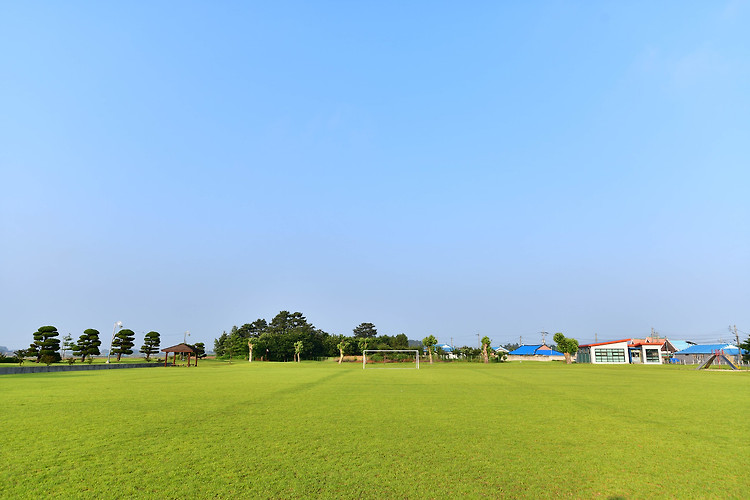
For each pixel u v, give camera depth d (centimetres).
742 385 2456
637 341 7975
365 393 1927
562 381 2752
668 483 677
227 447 879
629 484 672
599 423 1155
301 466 752
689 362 7681
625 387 2280
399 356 8462
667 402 1611
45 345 5212
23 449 858
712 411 1380
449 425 1120
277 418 1223
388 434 1006
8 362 4953
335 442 924
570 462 782
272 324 12631
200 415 1271
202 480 679
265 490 637
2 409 1388
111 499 601
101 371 4153
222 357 10094
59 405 1486
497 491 640
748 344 5828
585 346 8244
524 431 1045
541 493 634
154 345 7294
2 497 606
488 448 878
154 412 1328
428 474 712
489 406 1484
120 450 853
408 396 1802
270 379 2934
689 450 869
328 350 10744
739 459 806
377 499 606
